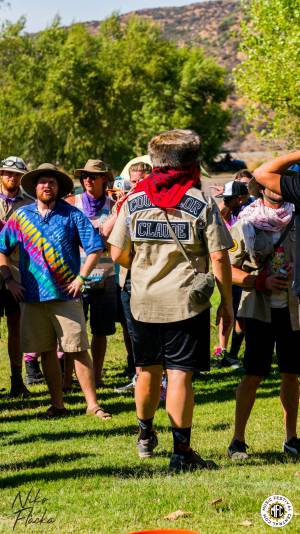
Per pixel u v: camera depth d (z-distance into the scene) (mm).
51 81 79875
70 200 11406
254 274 7633
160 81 94250
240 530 5215
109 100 81188
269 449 7984
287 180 5918
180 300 6594
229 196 12062
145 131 82188
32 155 80750
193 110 96375
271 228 7539
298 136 33344
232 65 170625
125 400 10672
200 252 6699
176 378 6715
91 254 9625
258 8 32031
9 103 81812
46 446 8180
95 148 81250
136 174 9328
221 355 13070
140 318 6715
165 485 6285
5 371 13344
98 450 7941
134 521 5492
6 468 7277
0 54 83938
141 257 6707
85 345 9711
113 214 9992
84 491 6348
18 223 9719
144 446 7480
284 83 31734
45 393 11406
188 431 6809
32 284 9609
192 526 5332
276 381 11648
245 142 120688
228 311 6836
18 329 11219
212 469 6918
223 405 10219
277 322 7617
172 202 6590
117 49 84375
